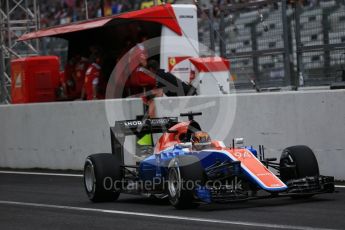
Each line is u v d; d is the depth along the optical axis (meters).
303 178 31.80
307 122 42.50
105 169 36.25
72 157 55.41
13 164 60.84
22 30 80.19
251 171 30.64
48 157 57.50
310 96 42.31
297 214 28.61
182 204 31.48
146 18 62.25
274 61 57.38
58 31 68.75
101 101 52.59
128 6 98.62
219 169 32.09
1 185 48.25
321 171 41.81
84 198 39.06
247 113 45.78
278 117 44.06
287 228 25.39
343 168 40.78
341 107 40.78
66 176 51.41
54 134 56.84
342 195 34.28
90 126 53.66
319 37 53.62
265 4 56.97
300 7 54.62
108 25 63.00
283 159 33.28
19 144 60.22
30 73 72.62
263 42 57.88
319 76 54.06
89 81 65.31
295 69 57.06
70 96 71.44
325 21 53.06
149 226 28.00
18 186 47.06
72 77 71.25
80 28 65.00
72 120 55.16
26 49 80.75
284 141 43.75
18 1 81.75
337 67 52.94
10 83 79.50
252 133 45.53
